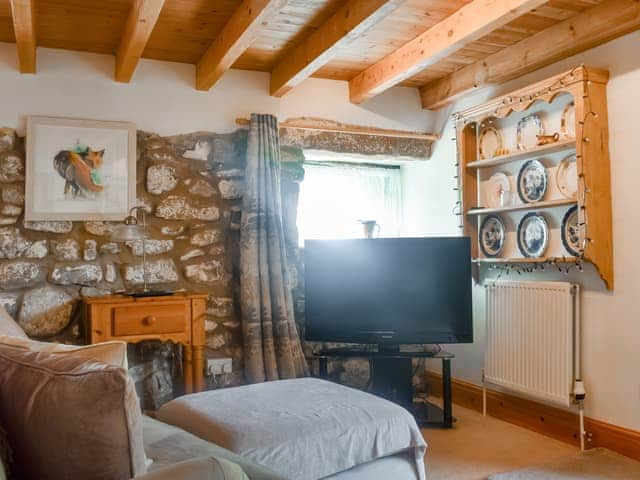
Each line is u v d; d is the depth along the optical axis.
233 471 1.19
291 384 2.76
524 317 3.66
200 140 3.91
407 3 3.00
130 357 3.71
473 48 3.73
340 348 4.05
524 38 3.57
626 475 2.90
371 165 4.79
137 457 1.19
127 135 3.71
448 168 4.46
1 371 1.32
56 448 1.16
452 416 4.00
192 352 3.53
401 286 3.79
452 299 3.76
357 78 4.22
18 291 3.45
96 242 3.63
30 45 3.05
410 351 4.00
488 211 3.90
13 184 3.47
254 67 4.02
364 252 3.84
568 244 3.46
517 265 3.87
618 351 3.20
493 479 2.89
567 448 3.37
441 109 4.56
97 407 1.13
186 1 2.94
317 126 4.23
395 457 2.42
